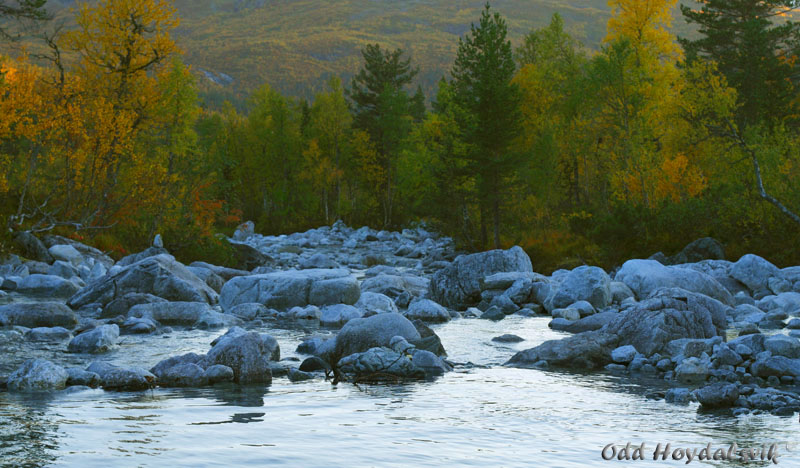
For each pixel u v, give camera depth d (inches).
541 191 1752.0
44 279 812.0
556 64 2149.4
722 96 1295.5
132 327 565.6
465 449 236.2
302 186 2928.2
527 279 824.3
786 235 1088.8
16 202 1152.2
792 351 403.5
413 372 401.7
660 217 1193.4
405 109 2928.2
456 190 1670.8
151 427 262.2
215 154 1690.5
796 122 1763.0
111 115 1194.0
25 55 1214.3
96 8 1417.3
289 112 3070.9
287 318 679.7
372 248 2159.2
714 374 397.7
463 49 1777.8
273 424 271.6
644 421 286.8
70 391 340.2
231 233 2394.2
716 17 2203.5
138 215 1253.1
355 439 247.8
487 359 468.1
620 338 474.0
